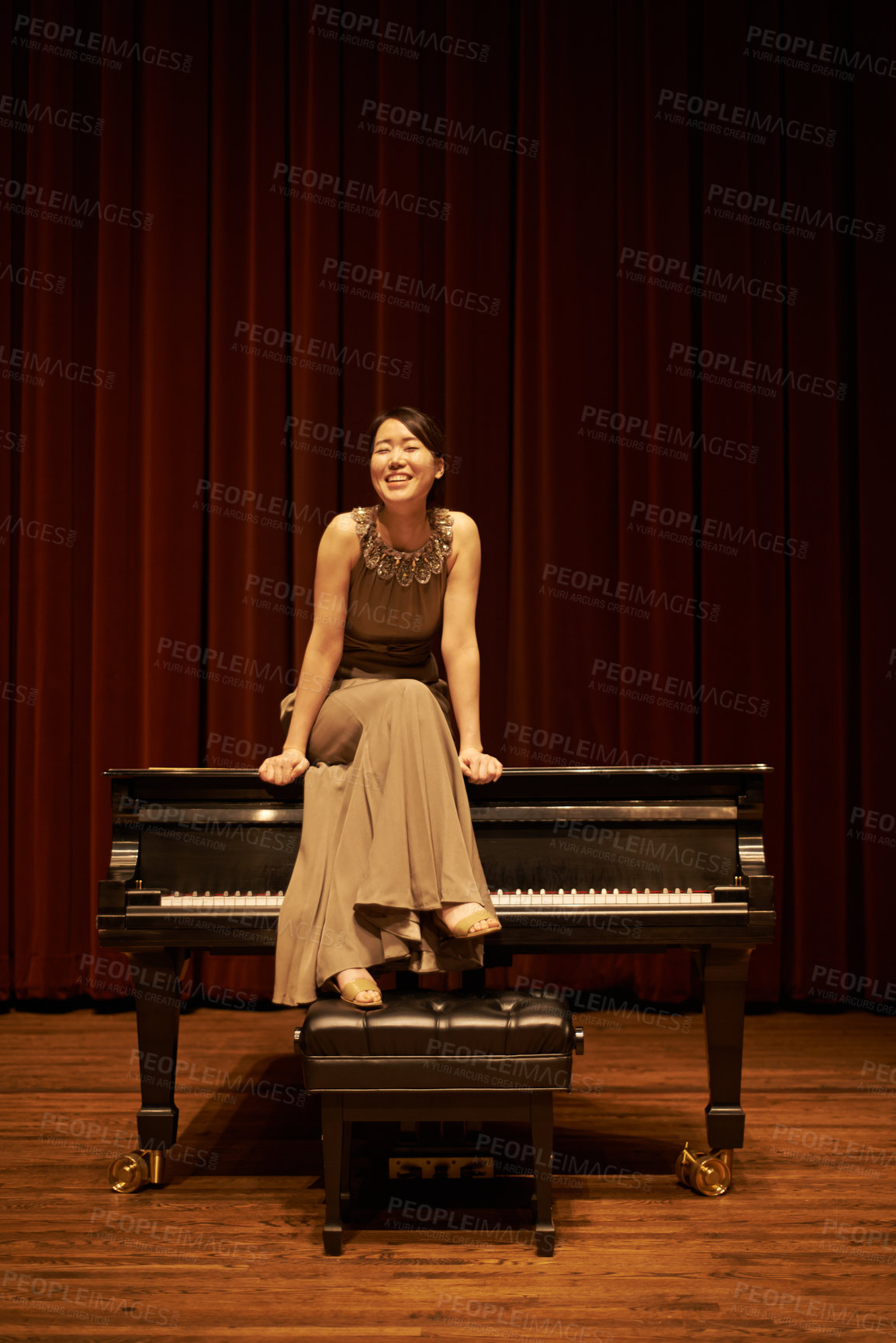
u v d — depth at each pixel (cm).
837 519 392
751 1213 215
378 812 219
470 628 253
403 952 215
